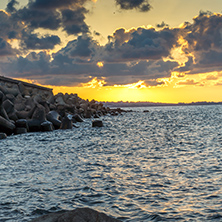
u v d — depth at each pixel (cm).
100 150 2053
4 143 2442
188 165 1501
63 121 3800
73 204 952
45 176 1293
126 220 833
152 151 1983
